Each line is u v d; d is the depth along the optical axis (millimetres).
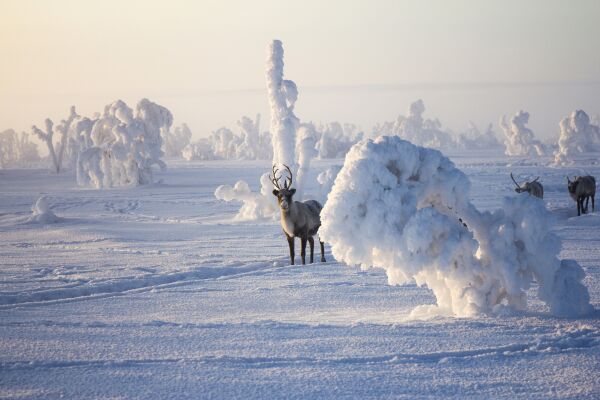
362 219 32156
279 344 27609
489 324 30562
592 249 60438
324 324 31734
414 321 32062
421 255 31594
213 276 54281
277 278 49781
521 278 32688
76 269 56812
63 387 21766
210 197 160625
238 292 43531
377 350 26391
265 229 93000
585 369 23344
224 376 23000
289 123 111062
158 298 41531
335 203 32156
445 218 31797
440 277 33938
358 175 31891
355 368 23953
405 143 33625
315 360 25031
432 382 22219
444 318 32688
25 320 33844
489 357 25141
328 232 32344
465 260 32812
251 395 20984
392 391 21328
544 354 25406
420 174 34156
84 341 28453
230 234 87188
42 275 53844
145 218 114812
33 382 22312
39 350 26719
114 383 22203
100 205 145750
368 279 48438
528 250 32438
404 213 32000
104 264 60062
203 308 37688
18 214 125312
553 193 146500
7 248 74938
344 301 39531
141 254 67562
